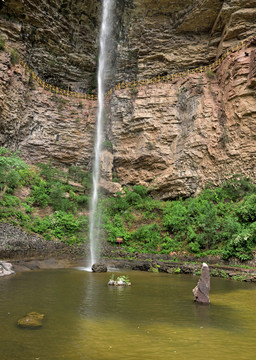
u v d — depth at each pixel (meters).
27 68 25.20
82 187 24.02
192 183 21.91
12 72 22.64
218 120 21.77
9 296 7.43
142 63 27.80
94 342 4.45
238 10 22.41
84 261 15.44
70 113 27.86
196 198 20.25
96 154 26.84
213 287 9.87
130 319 5.78
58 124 26.92
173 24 26.95
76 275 11.54
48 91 27.27
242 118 19.83
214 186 20.86
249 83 19.50
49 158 25.75
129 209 21.41
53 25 27.06
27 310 6.16
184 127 23.72
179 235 17.23
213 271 12.66
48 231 17.56
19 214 17.34
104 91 30.38
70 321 5.50
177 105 24.59
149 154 24.16
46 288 8.64
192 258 15.38
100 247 17.64
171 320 5.79
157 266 13.95
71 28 28.66
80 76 30.22
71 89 29.78
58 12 27.30
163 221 19.11
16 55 23.58
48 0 26.16
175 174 22.69
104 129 28.11
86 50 30.02
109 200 22.42
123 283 9.65
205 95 22.94
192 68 25.86
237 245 14.08
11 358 3.78
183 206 19.95
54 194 20.69
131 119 25.80
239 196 19.02
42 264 13.79
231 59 21.47
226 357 3.97
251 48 20.39
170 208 20.23
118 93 27.39
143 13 28.31
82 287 9.02
